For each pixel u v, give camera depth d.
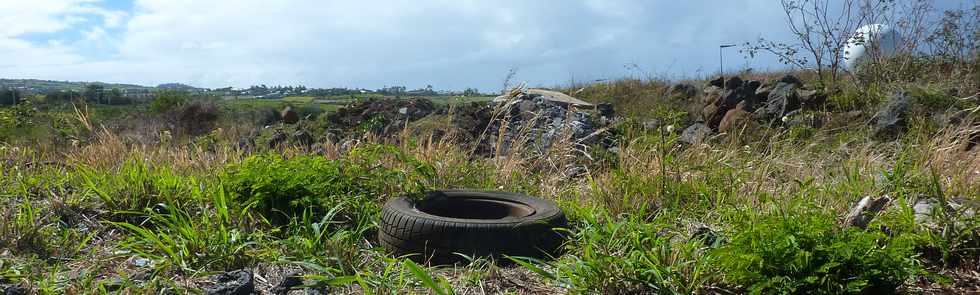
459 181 6.55
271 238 4.71
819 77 13.02
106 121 13.33
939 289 3.78
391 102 12.47
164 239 4.29
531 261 4.34
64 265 4.01
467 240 4.30
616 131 9.84
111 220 5.07
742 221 4.47
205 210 4.80
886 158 7.82
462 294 3.72
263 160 5.82
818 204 5.28
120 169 6.51
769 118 10.74
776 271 3.38
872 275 3.34
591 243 4.00
